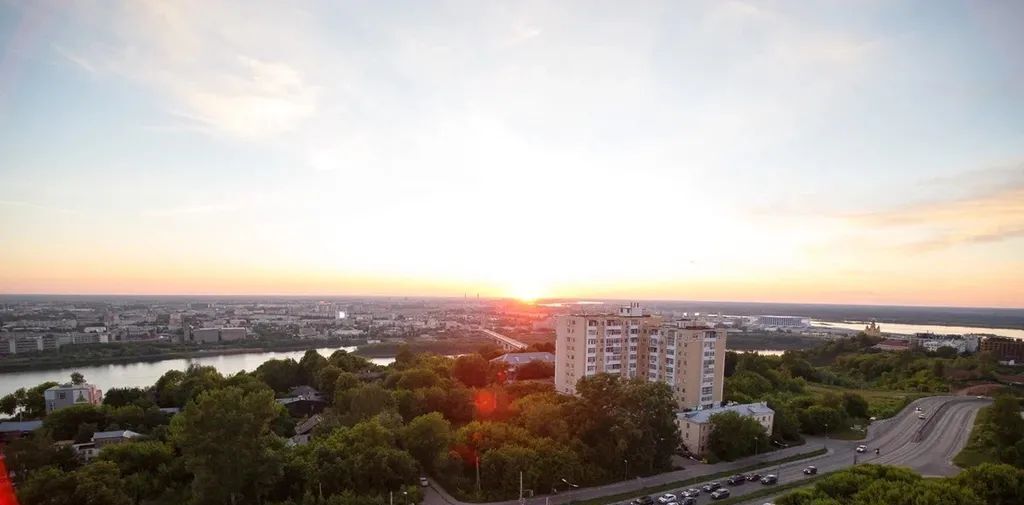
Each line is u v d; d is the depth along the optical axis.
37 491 93.38
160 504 109.88
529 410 150.12
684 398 183.12
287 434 168.25
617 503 117.25
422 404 172.88
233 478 102.44
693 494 121.81
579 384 145.25
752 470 142.88
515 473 119.56
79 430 162.25
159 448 125.75
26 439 121.94
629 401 139.25
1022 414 193.50
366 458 114.75
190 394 195.00
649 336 198.38
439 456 124.50
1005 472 103.19
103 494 95.50
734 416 152.38
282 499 110.25
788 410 179.75
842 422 189.38
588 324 190.25
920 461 154.12
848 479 101.19
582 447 133.62
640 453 134.75
